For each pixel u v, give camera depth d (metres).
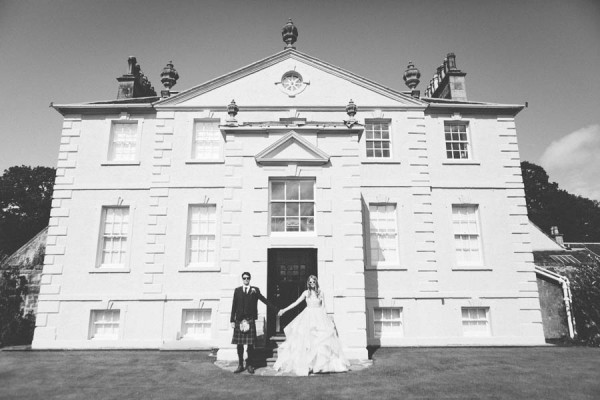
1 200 42.25
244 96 16.47
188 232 15.42
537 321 14.98
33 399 7.55
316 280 10.60
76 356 12.21
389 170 16.06
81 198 15.69
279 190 12.52
